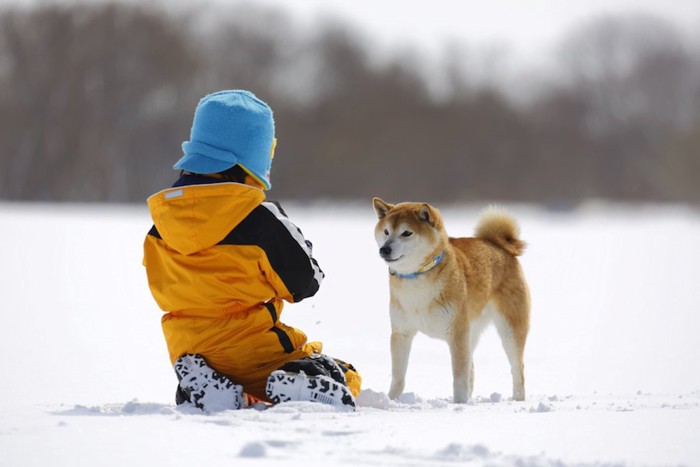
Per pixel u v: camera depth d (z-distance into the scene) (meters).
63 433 4.56
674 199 69.38
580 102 71.44
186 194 5.72
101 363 8.88
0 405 6.15
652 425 5.16
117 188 58.84
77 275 16.61
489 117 66.69
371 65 67.12
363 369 9.07
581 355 10.30
